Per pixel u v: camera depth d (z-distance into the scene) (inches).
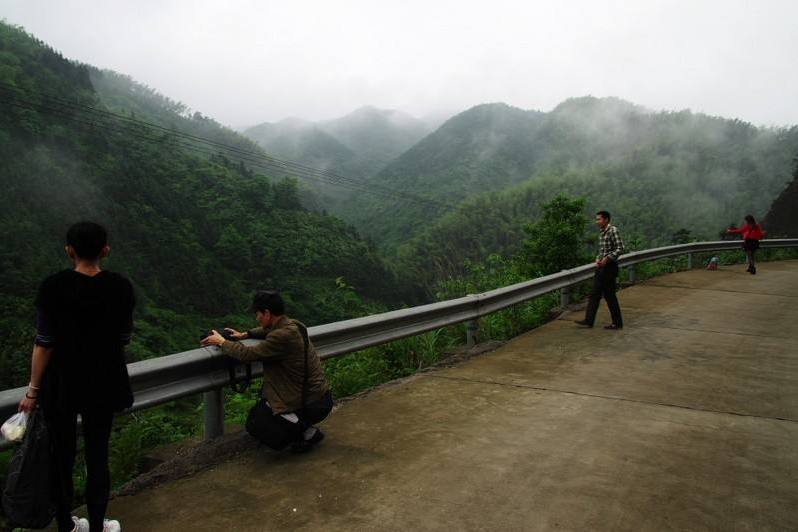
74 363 91.0
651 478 127.8
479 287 444.5
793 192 1514.5
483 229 6136.8
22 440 88.7
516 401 185.5
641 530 105.4
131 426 183.0
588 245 489.1
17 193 3139.8
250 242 4288.9
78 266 95.3
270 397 133.2
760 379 213.8
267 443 132.6
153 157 4923.7
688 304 386.3
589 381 209.9
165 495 120.2
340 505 114.7
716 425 163.9
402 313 216.5
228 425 164.1
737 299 407.8
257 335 146.1
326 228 4918.8
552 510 112.5
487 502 115.6
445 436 153.3
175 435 205.9
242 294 3678.6
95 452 98.0
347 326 187.9
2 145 3378.4
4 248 2689.5
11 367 1417.3
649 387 202.7
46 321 89.0
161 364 127.9
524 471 130.8
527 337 289.9
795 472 132.4
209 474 130.2
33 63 4832.7
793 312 357.7
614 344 271.7
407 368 248.7
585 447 145.9
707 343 273.9
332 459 137.9
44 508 89.3
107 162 4229.8
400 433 155.8
